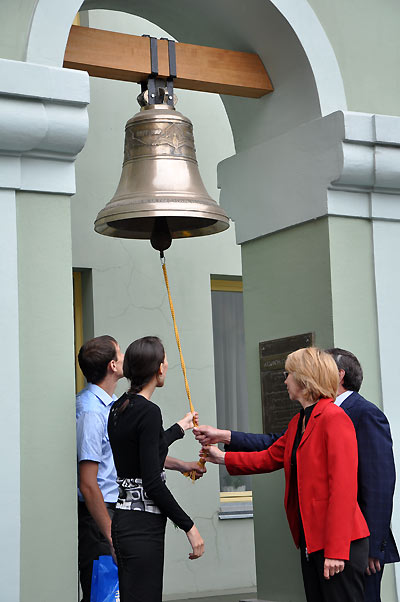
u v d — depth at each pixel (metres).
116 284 7.11
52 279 4.23
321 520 3.84
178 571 7.11
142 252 7.25
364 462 4.20
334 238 5.00
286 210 5.23
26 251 4.20
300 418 4.07
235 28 5.33
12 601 3.96
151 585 3.78
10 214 4.17
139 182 4.56
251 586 7.38
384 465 4.19
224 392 7.75
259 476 5.43
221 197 5.74
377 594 4.22
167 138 4.63
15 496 4.02
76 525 4.13
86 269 7.06
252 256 5.53
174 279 7.36
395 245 5.17
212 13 5.34
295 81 5.19
